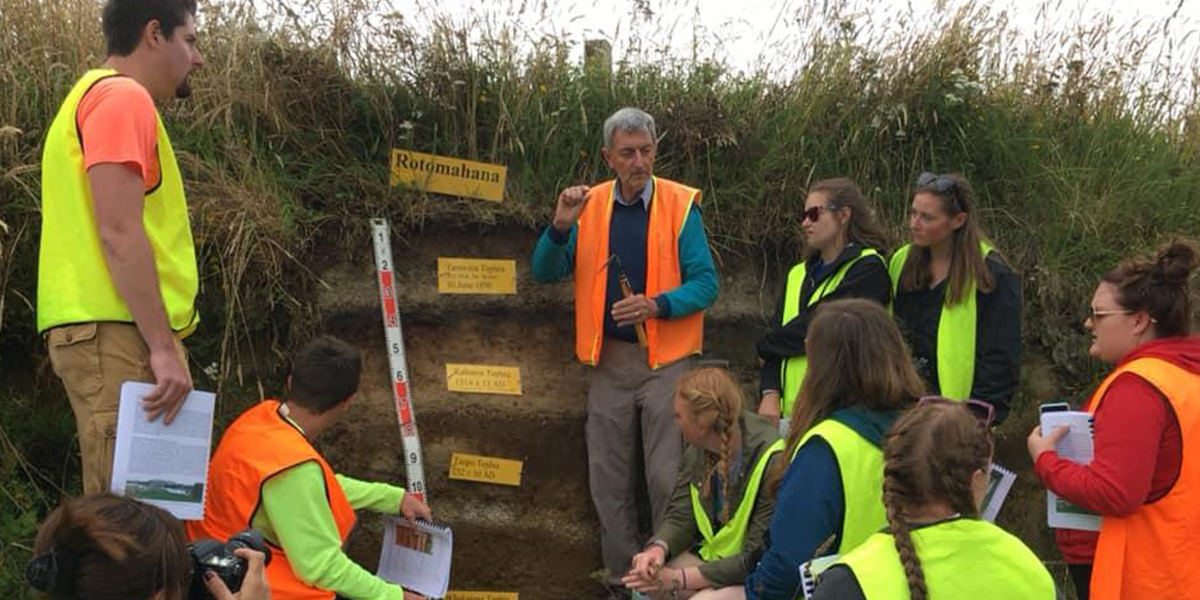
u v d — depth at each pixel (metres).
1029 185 5.85
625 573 4.83
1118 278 3.46
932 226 4.25
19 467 4.53
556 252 4.80
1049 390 5.48
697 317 4.80
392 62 5.47
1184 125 6.43
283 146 5.27
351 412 5.02
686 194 4.82
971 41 5.96
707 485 3.89
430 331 5.16
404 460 5.04
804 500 2.77
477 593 5.02
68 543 1.71
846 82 5.83
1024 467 5.40
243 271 4.78
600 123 5.56
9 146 4.68
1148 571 3.23
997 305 4.23
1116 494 3.18
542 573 5.09
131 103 3.10
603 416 4.83
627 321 4.57
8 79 4.87
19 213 4.62
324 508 3.44
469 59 5.49
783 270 5.52
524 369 5.18
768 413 4.51
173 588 1.79
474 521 5.08
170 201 3.33
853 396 2.88
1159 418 3.20
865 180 5.70
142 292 3.08
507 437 5.12
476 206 5.22
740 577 3.57
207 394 3.23
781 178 5.60
